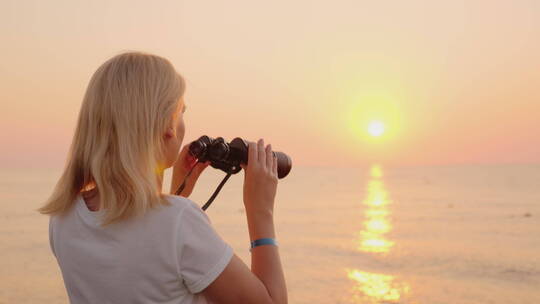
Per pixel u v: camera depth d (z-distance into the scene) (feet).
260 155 4.50
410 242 165.17
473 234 184.55
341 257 137.08
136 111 4.03
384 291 96.94
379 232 191.42
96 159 3.94
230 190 487.20
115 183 3.89
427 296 93.25
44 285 93.71
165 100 4.18
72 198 4.34
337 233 188.44
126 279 3.89
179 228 3.87
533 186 554.46
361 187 563.48
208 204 4.94
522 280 107.14
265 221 4.35
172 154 4.40
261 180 4.42
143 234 3.87
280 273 4.20
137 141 3.98
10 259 123.75
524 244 159.33
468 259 133.08
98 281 3.98
